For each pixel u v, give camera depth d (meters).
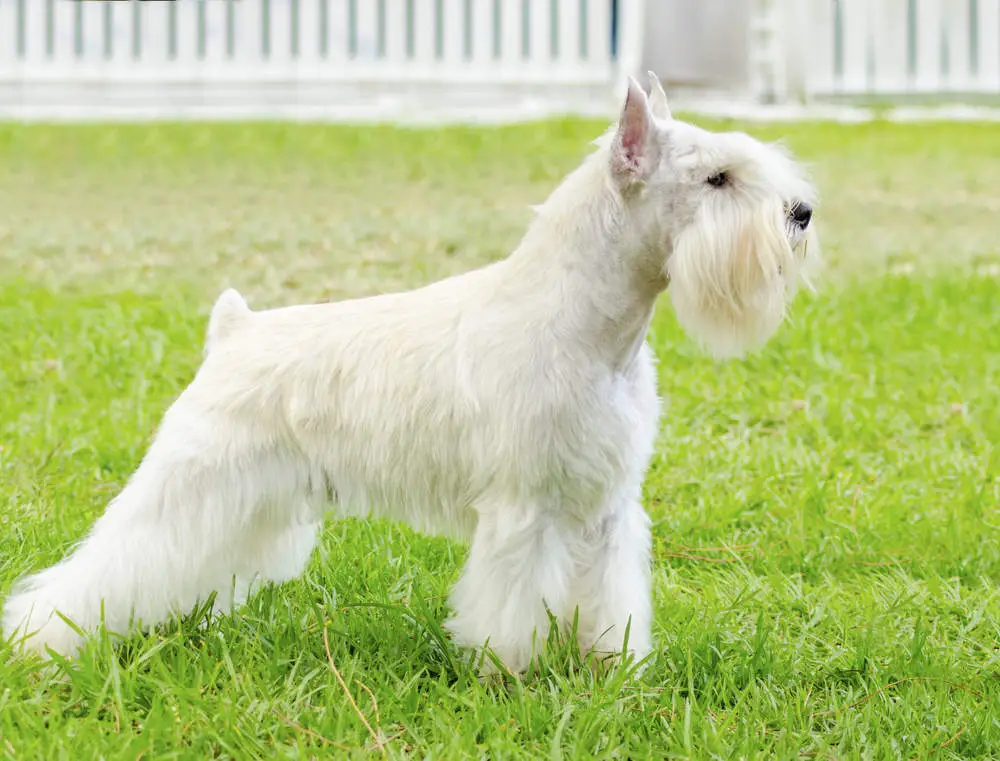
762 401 7.18
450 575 4.88
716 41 17.47
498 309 3.99
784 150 4.31
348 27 18.14
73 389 7.15
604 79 18.02
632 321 3.98
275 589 4.56
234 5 18.08
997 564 5.16
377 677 3.99
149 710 3.79
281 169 13.97
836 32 18.05
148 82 18.14
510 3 17.92
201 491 4.16
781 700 3.98
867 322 8.75
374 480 4.18
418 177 13.54
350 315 4.22
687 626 4.47
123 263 10.39
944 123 16.59
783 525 5.56
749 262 3.86
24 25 18.00
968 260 10.62
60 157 14.55
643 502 5.88
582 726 3.70
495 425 3.91
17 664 3.97
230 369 4.23
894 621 4.60
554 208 4.01
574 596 4.21
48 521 5.25
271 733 3.66
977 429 6.84
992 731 3.81
